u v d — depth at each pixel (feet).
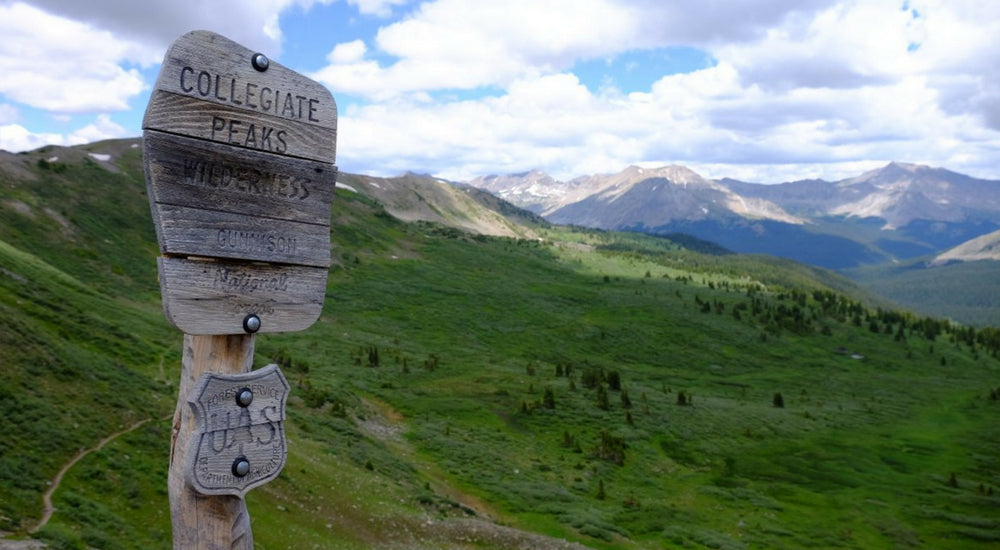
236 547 21.42
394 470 167.73
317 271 23.02
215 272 21.03
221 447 20.76
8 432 90.43
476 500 171.83
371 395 289.94
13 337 121.39
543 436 268.00
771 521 201.87
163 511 88.94
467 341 498.28
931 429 377.91
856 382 530.68
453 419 271.49
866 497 243.40
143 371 161.38
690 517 191.21
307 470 130.82
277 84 21.89
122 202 516.32
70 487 84.53
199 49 20.34
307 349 363.76
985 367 637.30
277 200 21.99
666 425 304.50
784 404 416.05
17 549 62.85
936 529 213.46
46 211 430.61
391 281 627.05
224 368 21.67
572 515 165.78
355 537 108.47
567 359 497.87
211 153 20.63
